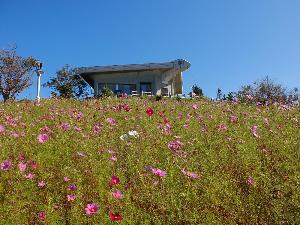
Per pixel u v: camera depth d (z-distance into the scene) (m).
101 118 12.91
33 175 6.82
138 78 47.19
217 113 14.73
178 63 44.81
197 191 6.54
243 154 8.33
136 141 9.53
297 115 13.76
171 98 29.25
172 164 7.52
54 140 9.54
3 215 5.74
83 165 7.64
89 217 5.67
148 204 6.20
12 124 11.11
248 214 5.93
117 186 6.65
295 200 5.99
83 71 46.06
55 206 5.98
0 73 49.88
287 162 7.76
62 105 18.53
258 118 13.02
